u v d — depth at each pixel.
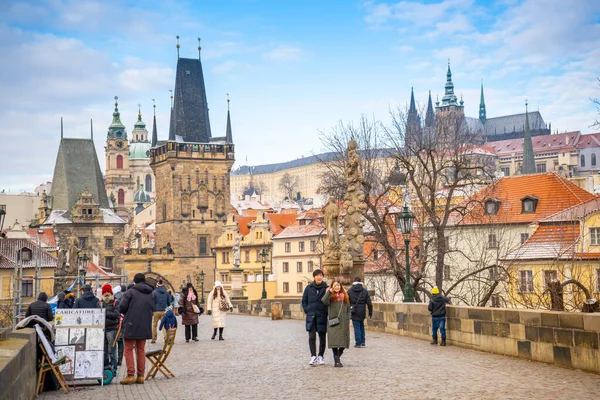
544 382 18.97
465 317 27.88
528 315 23.45
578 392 17.39
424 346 28.94
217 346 32.50
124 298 21.64
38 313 23.34
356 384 19.38
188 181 193.75
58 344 21.08
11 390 13.73
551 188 80.50
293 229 146.25
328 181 71.44
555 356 22.05
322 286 23.78
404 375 20.75
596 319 20.14
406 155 66.06
